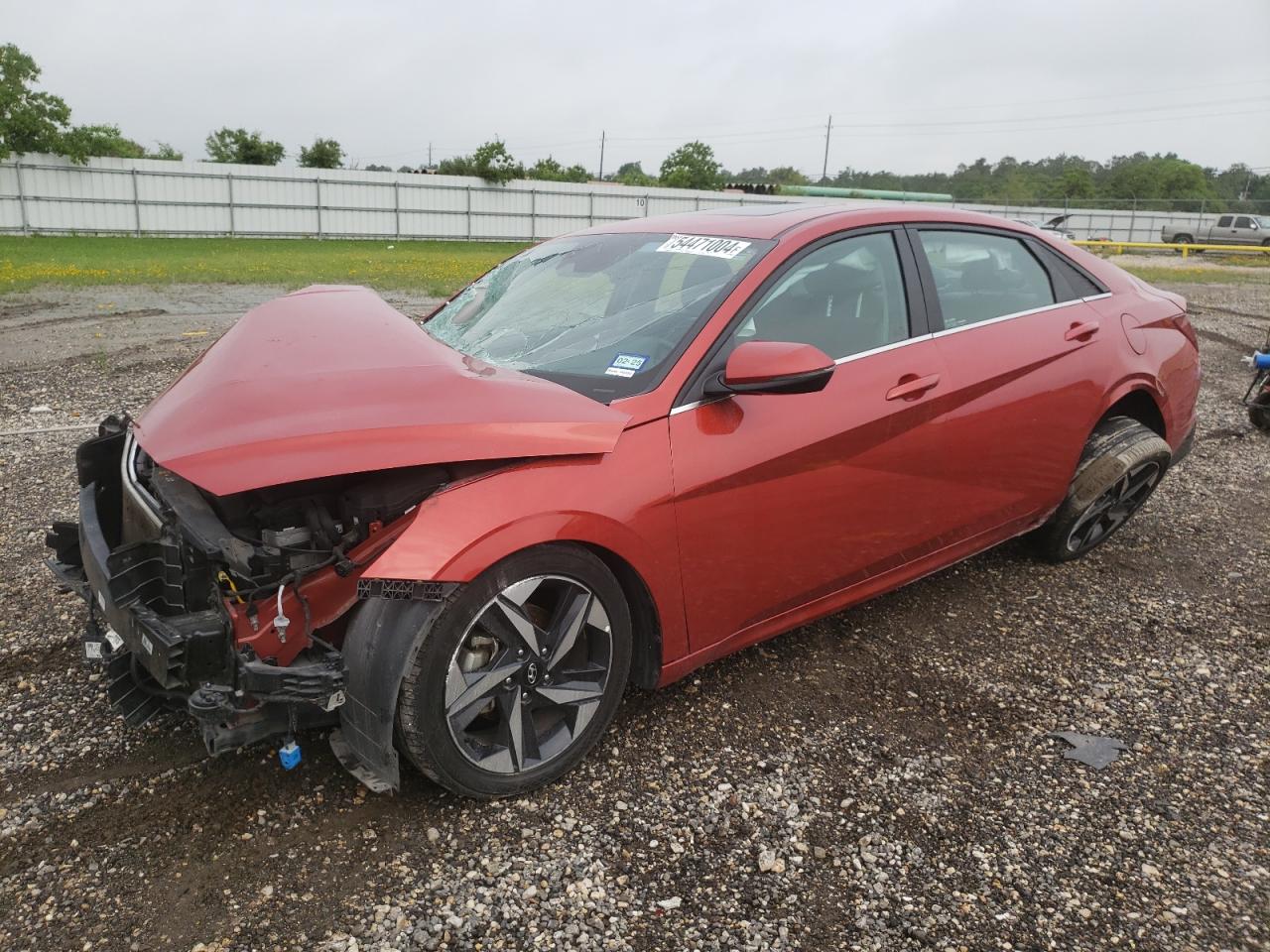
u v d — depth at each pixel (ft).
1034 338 11.69
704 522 8.60
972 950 6.64
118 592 7.30
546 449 7.54
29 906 6.73
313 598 7.33
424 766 7.43
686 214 11.87
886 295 10.46
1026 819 8.13
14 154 116.57
